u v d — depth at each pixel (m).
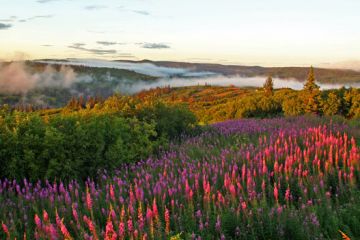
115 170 10.12
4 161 9.17
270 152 10.69
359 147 11.02
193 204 7.61
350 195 7.91
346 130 14.11
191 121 17.17
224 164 9.83
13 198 7.81
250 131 16.00
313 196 7.90
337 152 10.27
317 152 10.31
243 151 11.00
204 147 12.66
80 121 11.20
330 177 8.77
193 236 5.95
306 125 16.66
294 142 11.73
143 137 12.47
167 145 13.37
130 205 6.74
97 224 6.76
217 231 6.35
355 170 8.93
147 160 11.02
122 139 11.89
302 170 9.23
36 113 10.53
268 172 9.30
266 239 6.39
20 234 6.42
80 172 10.09
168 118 16.00
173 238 5.75
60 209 7.20
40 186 8.76
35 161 9.27
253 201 7.21
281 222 6.47
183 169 9.45
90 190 8.62
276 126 17.31
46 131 9.43
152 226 6.05
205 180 8.48
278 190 8.12
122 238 5.76
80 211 7.15
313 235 6.29
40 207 7.55
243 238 6.31
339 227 6.54
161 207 7.46
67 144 9.80
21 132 9.69
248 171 8.65
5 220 6.54
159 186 7.87
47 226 5.96
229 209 6.80
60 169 9.34
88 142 10.23
